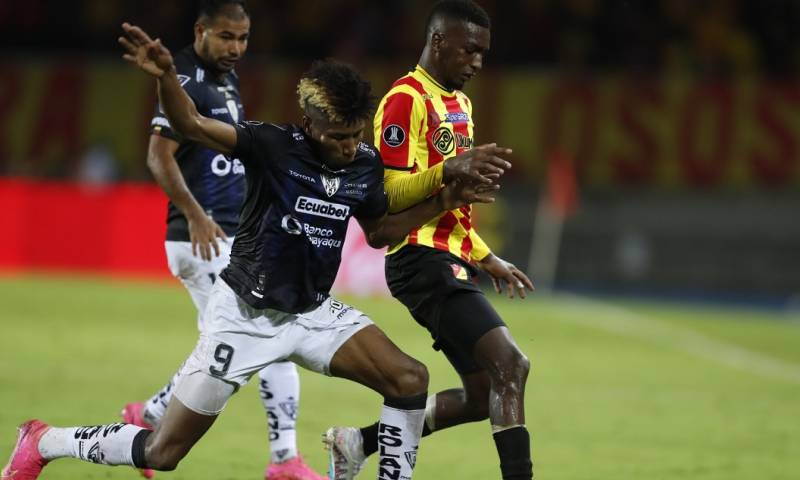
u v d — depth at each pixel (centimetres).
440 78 1934
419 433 1761
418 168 1902
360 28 8100
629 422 3067
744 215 7444
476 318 1823
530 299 6562
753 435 2945
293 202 1684
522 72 7662
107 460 1755
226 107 2244
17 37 8262
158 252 6400
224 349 1694
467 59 1912
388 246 1961
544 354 4397
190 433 1719
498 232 7469
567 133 7531
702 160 7406
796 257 7375
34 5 8262
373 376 1745
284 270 1703
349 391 3359
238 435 2623
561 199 6906
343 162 1700
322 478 2161
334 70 1641
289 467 2153
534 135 7562
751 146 7350
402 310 5609
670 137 7438
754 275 7419
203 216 2105
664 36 8156
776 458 2633
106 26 8219
